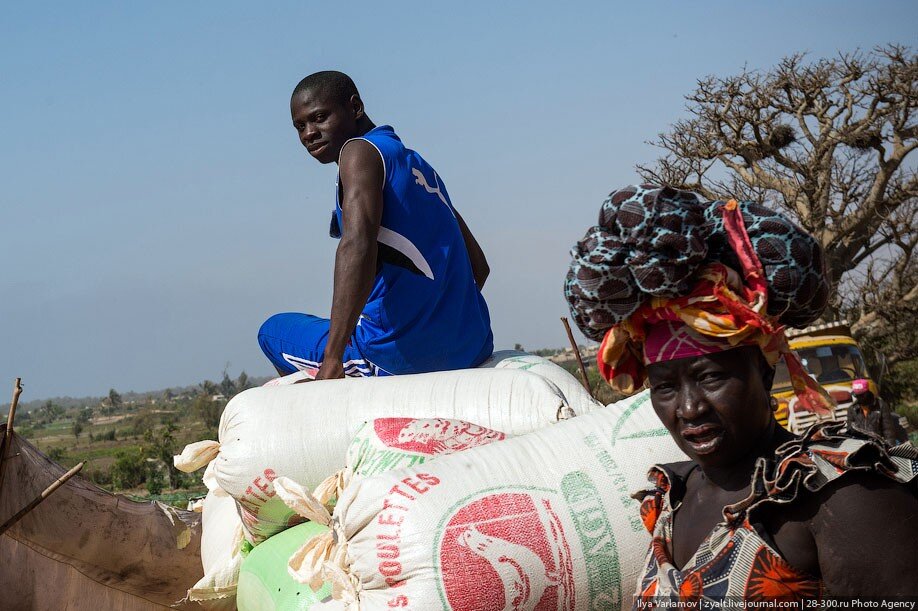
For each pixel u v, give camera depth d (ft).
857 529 4.91
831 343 47.65
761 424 5.37
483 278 14.33
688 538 5.65
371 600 7.70
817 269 5.30
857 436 5.13
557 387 10.18
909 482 5.03
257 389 10.39
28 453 13.00
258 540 10.57
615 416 8.53
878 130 83.35
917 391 91.97
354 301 10.73
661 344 5.40
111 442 257.75
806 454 5.15
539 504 7.79
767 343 5.30
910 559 4.85
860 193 85.97
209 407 212.43
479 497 7.76
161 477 112.78
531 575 7.53
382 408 9.83
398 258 11.41
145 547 13.57
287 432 9.73
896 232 85.20
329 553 8.31
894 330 88.69
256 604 9.98
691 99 89.25
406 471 8.01
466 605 7.41
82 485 13.29
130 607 13.75
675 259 5.08
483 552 7.50
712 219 5.29
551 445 8.29
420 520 7.61
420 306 11.49
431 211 11.69
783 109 86.28
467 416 9.66
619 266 5.25
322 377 10.75
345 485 9.27
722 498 5.52
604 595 7.74
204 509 13.19
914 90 80.89
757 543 5.13
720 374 5.26
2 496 12.60
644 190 5.18
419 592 7.45
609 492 7.95
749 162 89.40
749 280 5.24
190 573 13.97
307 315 13.61
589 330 5.74
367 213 10.94
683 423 5.40
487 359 12.37
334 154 12.61
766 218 5.24
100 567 13.33
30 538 12.78
